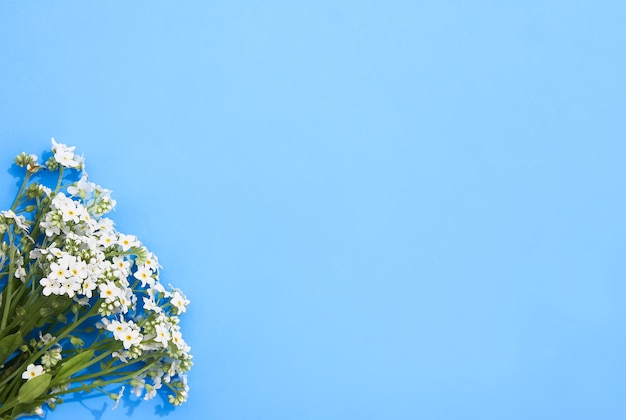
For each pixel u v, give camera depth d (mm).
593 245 705
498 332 694
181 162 679
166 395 668
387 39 698
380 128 695
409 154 697
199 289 676
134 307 651
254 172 685
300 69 691
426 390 687
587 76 712
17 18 670
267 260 683
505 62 707
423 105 699
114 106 675
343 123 693
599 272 704
